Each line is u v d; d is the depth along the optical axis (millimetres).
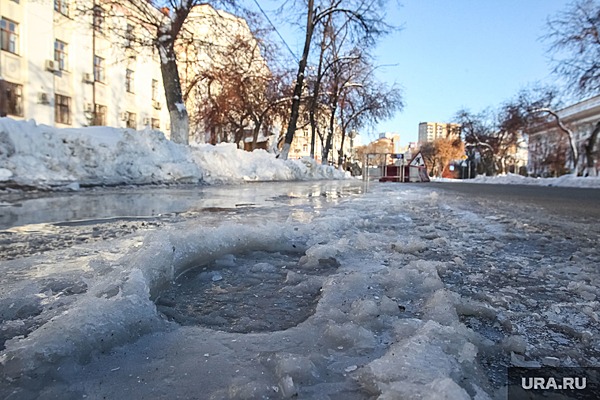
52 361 1035
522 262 2396
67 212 4355
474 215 4961
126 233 3008
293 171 17797
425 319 1358
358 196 7898
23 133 7281
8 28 20172
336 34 19719
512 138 40781
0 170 6539
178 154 11047
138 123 30969
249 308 1573
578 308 1577
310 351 1139
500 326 1396
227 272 2123
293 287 1826
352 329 1234
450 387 839
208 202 5816
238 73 19891
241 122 25625
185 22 14078
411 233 3396
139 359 1099
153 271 1746
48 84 22219
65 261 2119
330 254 2422
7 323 1308
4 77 19859
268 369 1038
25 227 3301
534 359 1141
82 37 24422
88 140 8555
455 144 60188
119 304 1312
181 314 1504
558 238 3305
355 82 26797
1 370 993
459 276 2051
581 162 38094
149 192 7586
